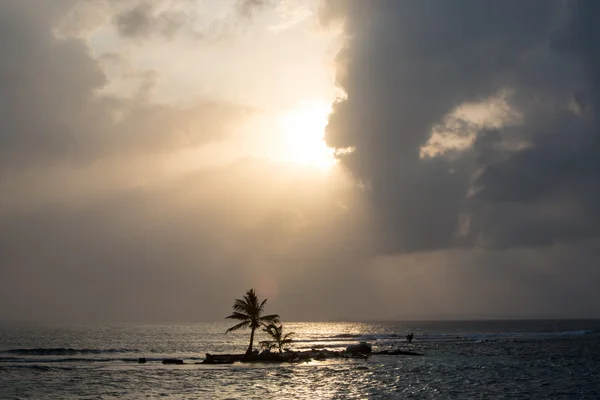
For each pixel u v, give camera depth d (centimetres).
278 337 9025
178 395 5025
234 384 5716
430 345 13450
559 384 5722
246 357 8388
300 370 7038
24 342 16388
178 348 13400
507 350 11181
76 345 14862
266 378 6200
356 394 5041
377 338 18600
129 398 4875
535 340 15650
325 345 14112
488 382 5866
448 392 5150
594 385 5650
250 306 8569
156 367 7619
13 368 7531
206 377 6319
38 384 5822
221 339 18938
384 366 7575
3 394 5147
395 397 4872
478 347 12344
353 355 9219
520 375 6494
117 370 7200
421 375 6469
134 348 13288
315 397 4875
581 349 11394
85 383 5884
